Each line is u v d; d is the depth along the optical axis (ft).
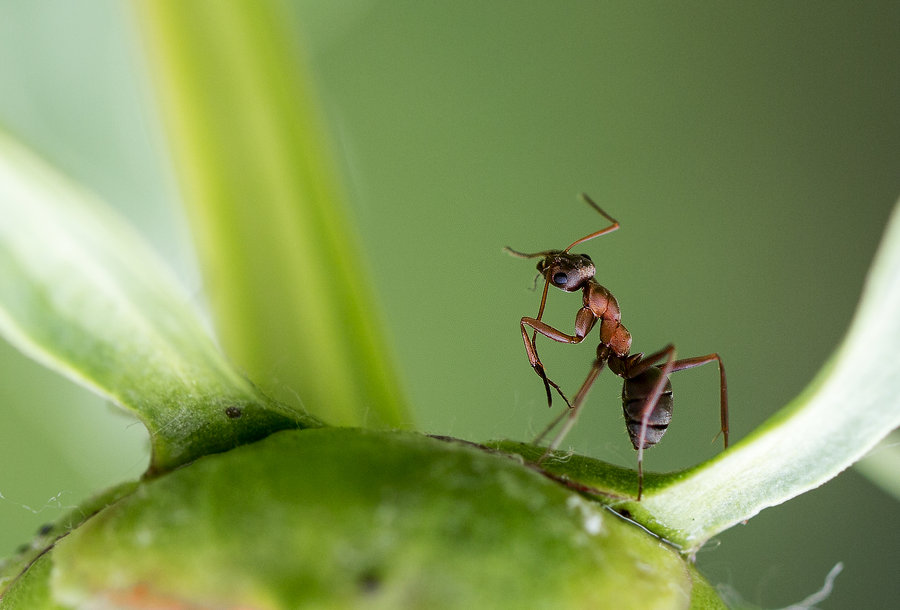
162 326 0.24
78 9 0.31
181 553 0.23
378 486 0.23
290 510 0.23
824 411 0.25
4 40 0.30
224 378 0.25
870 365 0.24
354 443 0.25
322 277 0.30
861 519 0.31
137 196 0.31
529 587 0.23
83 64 0.31
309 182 0.30
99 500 0.26
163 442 0.25
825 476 0.25
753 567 0.31
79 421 0.30
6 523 0.30
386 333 0.30
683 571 0.27
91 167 0.31
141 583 0.23
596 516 0.25
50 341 0.23
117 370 0.24
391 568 0.22
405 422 0.29
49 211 0.21
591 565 0.23
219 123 0.30
